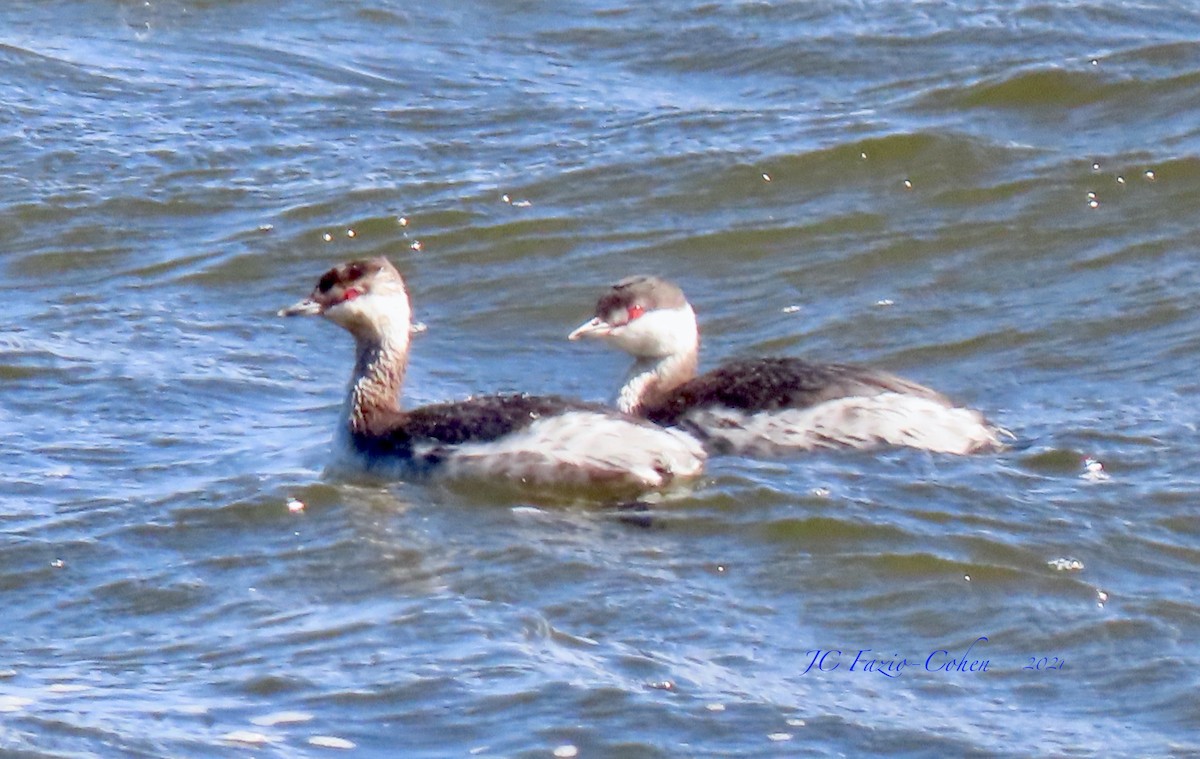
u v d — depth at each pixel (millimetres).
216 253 20484
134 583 13461
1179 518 14023
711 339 18766
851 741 11250
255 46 25234
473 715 11547
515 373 18156
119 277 20094
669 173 21484
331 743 11297
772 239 20375
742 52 24250
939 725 11406
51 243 20703
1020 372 17625
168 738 11320
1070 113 22109
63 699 11828
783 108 22766
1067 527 13867
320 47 25172
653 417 16109
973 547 13570
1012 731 11352
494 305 19562
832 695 11789
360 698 11773
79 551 13930
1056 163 21125
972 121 22016
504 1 26219
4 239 20781
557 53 24812
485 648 12328
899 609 12852
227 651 12461
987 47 23656
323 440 16141
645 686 11836
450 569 13523
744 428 15562
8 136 22734
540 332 19109
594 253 20312
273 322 19172
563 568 13445
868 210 20688
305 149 22516
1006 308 18875
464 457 14930
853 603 12938
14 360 17844
